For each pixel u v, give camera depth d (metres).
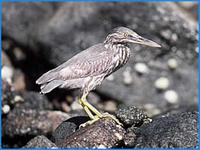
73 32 23.02
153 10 23.17
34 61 24.33
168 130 13.90
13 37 24.62
